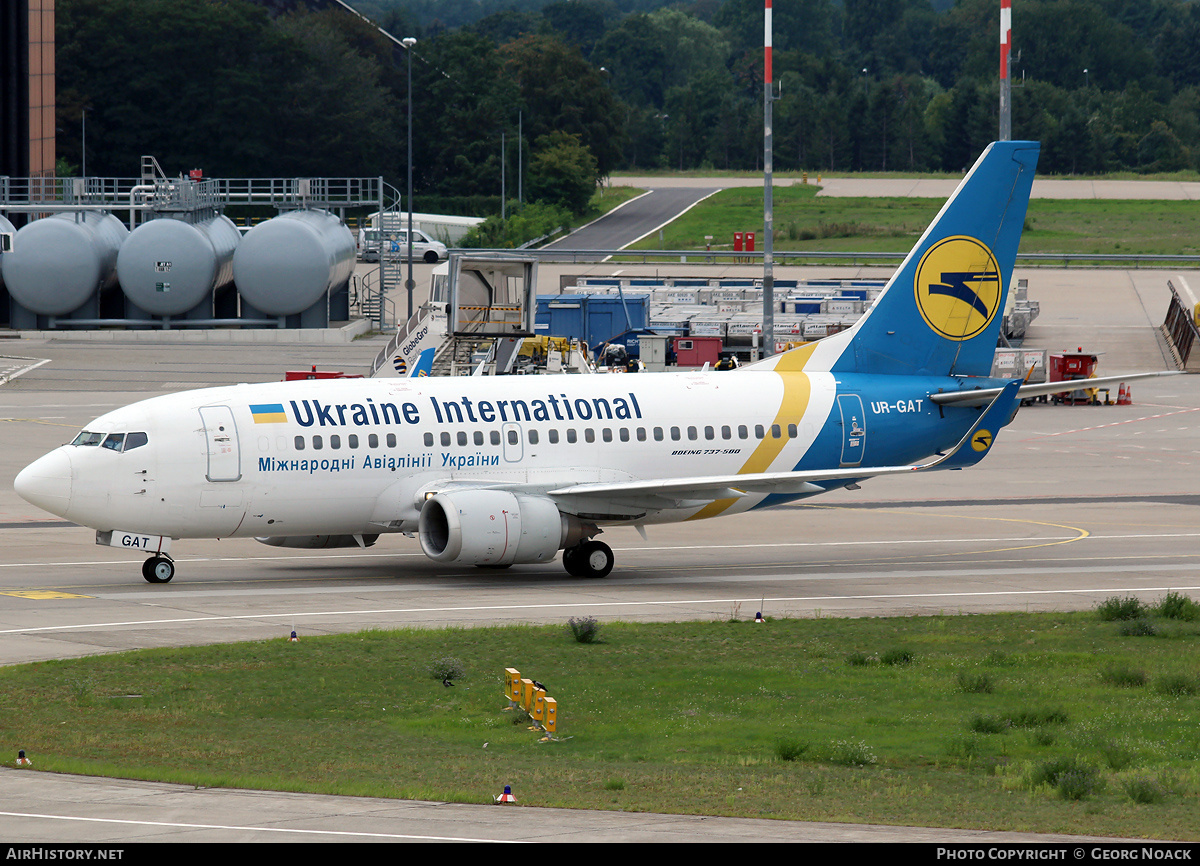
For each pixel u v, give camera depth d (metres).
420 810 73.62
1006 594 151.25
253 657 114.62
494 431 160.75
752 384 173.12
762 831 70.31
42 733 92.25
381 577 159.62
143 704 100.44
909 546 184.00
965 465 161.62
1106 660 117.94
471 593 149.00
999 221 179.50
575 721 97.69
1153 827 73.00
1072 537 189.25
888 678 111.25
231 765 85.31
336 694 103.94
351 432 155.38
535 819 72.06
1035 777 82.88
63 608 136.12
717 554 179.00
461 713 99.69
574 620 129.50
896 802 77.75
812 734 94.25
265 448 152.00
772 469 171.50
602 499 159.88
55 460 148.62
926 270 178.75
